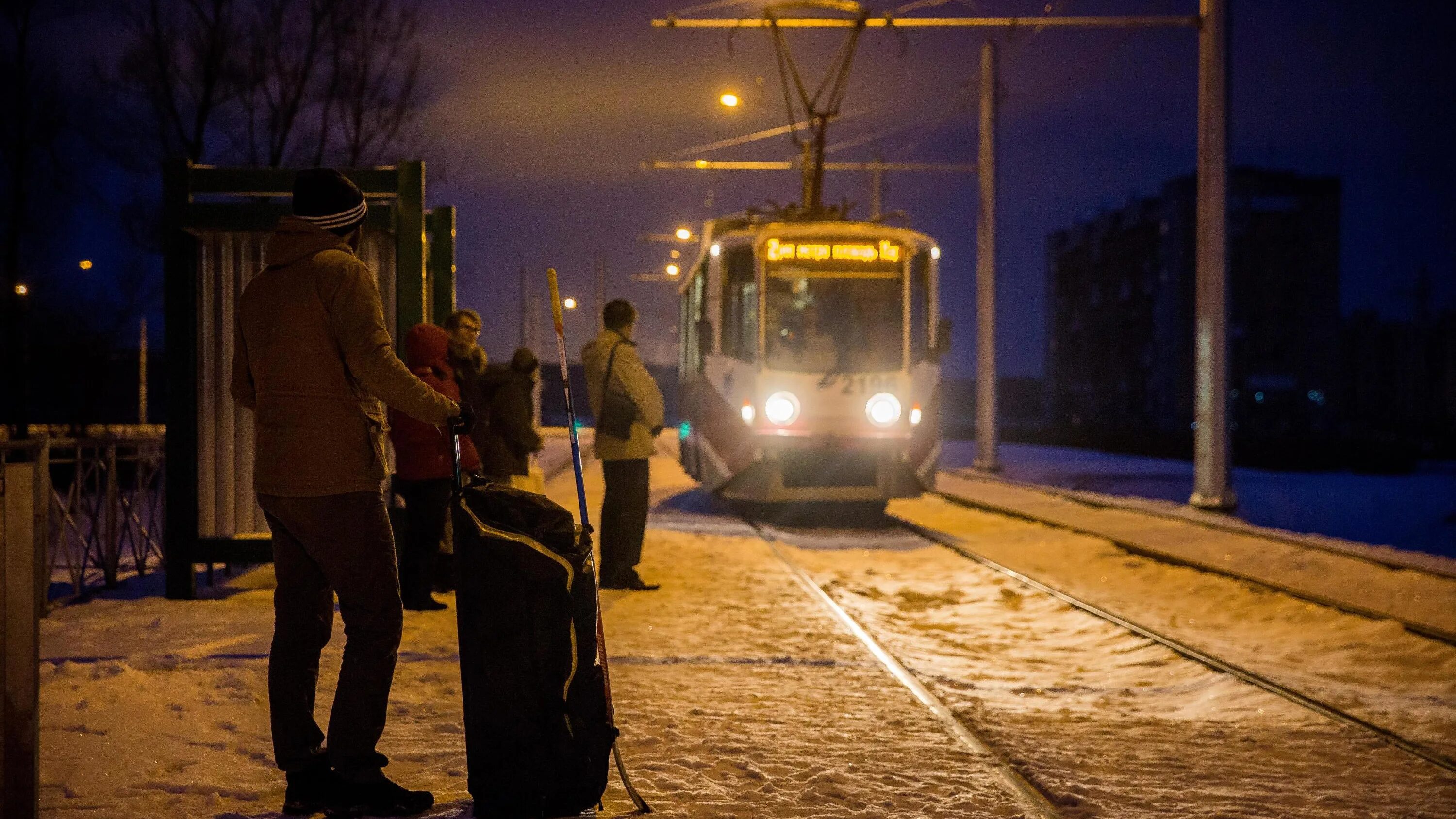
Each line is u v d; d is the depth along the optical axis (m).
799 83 16.33
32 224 21.91
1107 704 6.03
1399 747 5.13
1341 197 73.88
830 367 14.35
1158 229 78.25
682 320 20.31
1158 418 77.56
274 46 21.08
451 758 4.28
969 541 13.26
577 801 3.54
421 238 8.14
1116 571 11.08
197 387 7.97
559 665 3.51
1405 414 89.69
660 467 27.08
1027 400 115.06
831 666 6.39
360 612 3.54
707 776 4.25
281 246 3.55
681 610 8.10
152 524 9.72
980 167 24.64
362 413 3.54
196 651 5.86
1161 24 15.88
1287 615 8.70
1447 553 17.56
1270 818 4.09
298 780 3.58
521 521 3.56
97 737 4.27
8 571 2.97
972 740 4.94
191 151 20.59
